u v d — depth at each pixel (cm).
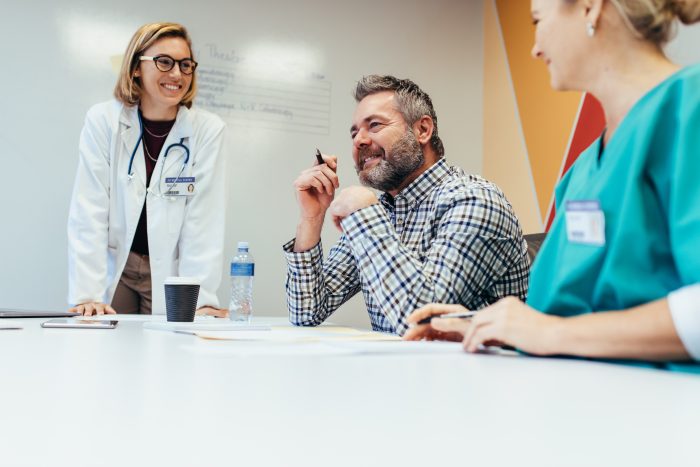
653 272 70
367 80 167
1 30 288
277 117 331
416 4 365
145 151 239
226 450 28
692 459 28
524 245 146
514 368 61
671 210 66
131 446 29
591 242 74
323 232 338
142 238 240
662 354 61
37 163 292
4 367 56
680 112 67
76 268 225
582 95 289
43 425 32
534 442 31
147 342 88
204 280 235
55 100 295
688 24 70
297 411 37
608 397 44
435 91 365
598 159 79
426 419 36
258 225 325
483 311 78
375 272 130
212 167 241
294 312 163
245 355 71
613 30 72
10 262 286
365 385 48
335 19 347
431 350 79
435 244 135
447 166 159
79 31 300
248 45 328
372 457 28
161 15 313
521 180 335
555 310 79
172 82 231
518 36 342
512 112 346
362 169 165
